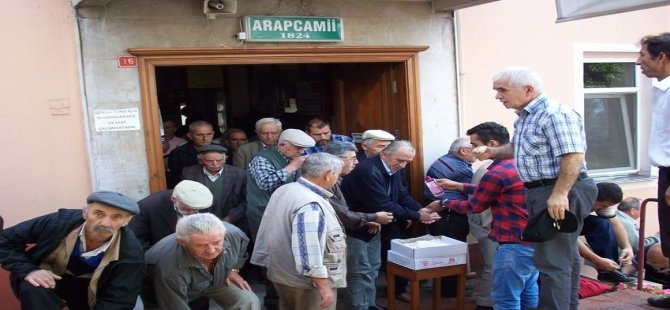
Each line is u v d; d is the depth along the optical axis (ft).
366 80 19.40
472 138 14.19
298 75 22.68
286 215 11.45
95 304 10.34
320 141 17.54
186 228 10.17
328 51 16.67
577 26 20.85
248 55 15.85
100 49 14.58
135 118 14.92
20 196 14.08
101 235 9.98
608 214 17.20
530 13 19.99
